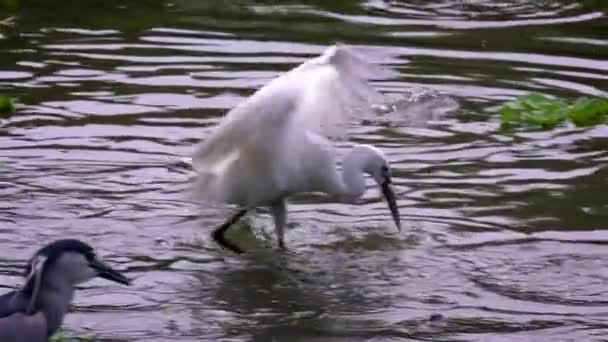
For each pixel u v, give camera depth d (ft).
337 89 37.32
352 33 58.65
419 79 52.85
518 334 32.83
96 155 44.93
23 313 28.84
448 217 40.60
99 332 32.65
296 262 37.73
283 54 55.42
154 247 38.45
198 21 60.39
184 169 44.04
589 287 35.88
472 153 45.73
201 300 34.94
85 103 49.52
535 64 55.01
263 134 36.81
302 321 33.68
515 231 39.50
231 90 50.98
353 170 39.63
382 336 32.71
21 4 62.80
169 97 50.26
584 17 62.23
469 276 36.58
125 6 63.00
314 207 41.98
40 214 40.14
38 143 45.73
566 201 41.55
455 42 57.82
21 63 53.93
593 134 47.57
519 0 64.95
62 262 29.60
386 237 39.40
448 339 32.53
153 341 32.22
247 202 38.45
